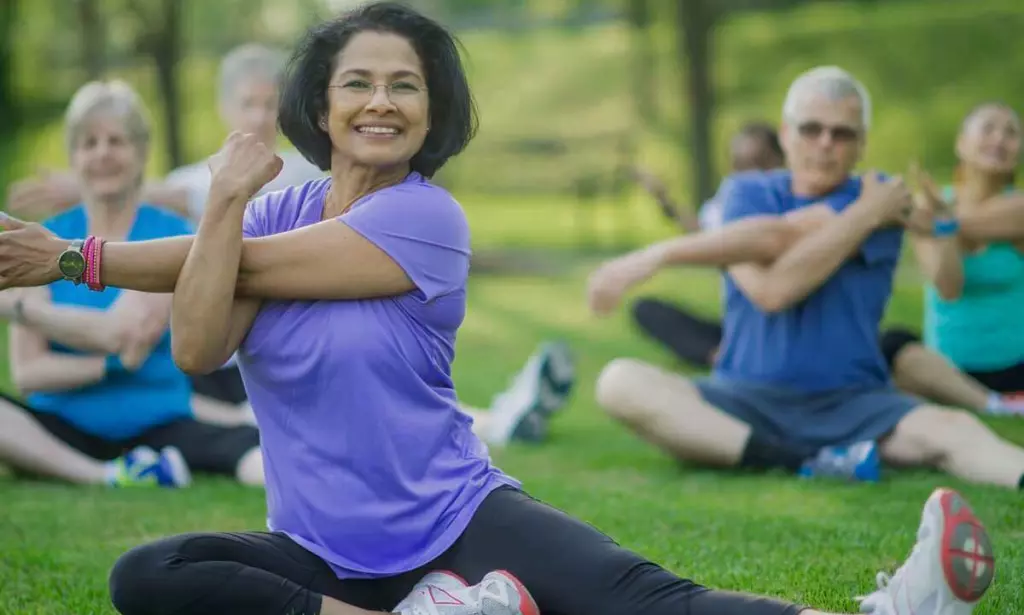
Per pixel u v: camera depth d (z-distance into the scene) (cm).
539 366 705
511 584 309
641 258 606
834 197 605
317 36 340
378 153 335
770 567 421
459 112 347
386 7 342
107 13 2197
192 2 2952
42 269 327
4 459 596
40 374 591
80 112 593
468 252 341
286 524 330
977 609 363
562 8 3612
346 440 324
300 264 324
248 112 683
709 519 497
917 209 693
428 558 323
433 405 332
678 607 305
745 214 609
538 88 3284
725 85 3028
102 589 408
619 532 479
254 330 330
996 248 755
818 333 601
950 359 770
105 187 596
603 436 725
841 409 598
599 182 2317
